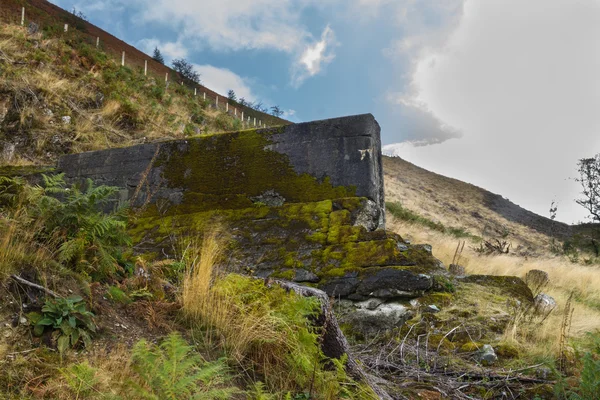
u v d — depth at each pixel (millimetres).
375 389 3281
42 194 3324
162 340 2861
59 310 2498
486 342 4859
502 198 50531
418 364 4359
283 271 6324
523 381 4016
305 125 8195
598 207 25500
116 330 2768
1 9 21016
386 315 5469
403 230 14750
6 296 2447
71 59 16672
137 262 3645
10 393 1990
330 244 6613
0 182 3361
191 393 2301
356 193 7605
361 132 7809
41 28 19109
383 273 5852
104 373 2236
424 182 48531
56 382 2111
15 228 2846
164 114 17141
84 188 9672
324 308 3246
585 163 26125
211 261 3752
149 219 8430
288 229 7164
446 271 6605
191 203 8547
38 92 13258
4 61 13648
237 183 8391
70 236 3154
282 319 3098
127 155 9477
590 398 3324
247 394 2666
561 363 4188
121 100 15320
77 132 12930
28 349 2271
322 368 3100
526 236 35875
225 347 3018
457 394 3711
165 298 3461
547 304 6305
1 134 11727
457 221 34469
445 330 5137
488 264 11352
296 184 7988
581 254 21781
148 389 2168
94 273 3143
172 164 9000
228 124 21859
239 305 3312
